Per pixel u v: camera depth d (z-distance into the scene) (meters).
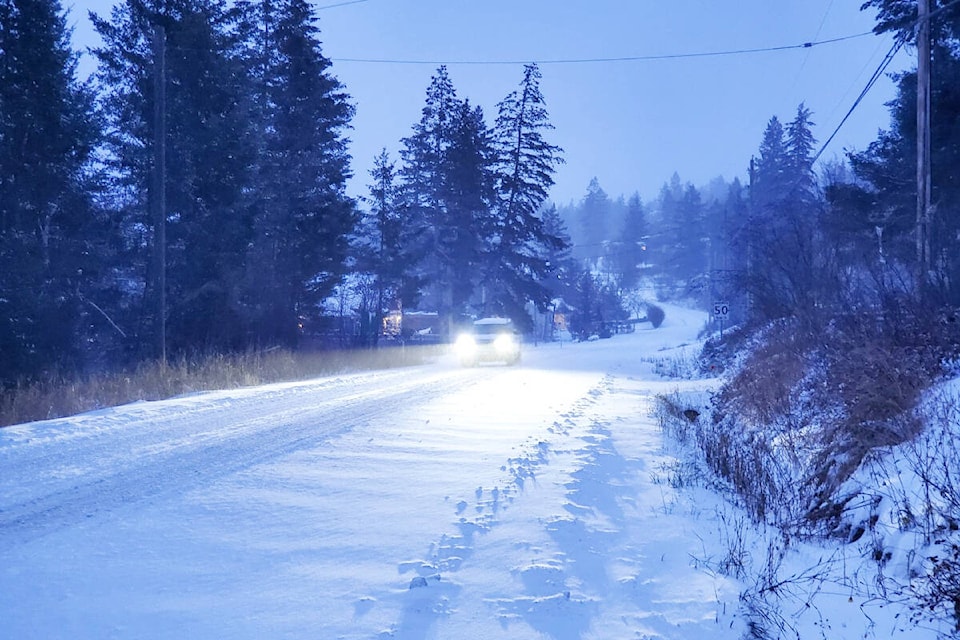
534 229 56.28
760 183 78.19
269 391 16.81
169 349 26.58
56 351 24.72
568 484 7.75
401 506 6.80
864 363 9.23
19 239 25.02
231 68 28.73
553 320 95.12
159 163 19.64
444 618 4.37
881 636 4.16
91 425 10.94
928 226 13.79
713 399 16.30
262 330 29.73
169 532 5.95
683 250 138.75
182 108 27.12
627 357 39.22
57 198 27.64
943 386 7.58
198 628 4.17
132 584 4.82
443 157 53.25
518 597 4.70
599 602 4.68
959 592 4.20
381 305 45.09
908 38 15.33
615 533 6.20
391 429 11.41
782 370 13.14
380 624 4.26
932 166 20.88
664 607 4.66
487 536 5.93
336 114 38.69
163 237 19.67
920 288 11.35
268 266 30.89
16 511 6.47
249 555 5.42
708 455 9.56
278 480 7.79
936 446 5.97
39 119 26.14
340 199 36.31
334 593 4.71
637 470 8.94
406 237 50.00
